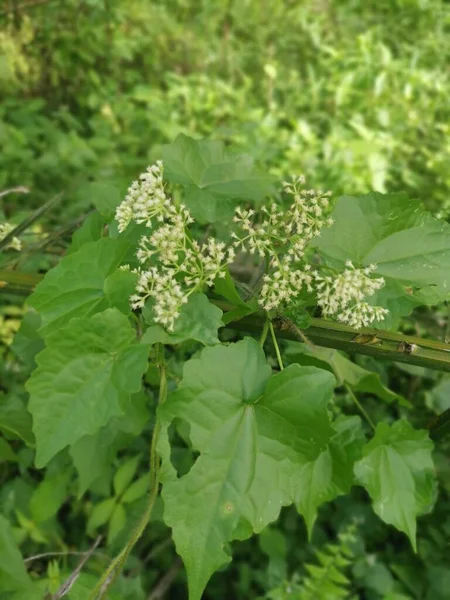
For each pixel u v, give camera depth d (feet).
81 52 2.01
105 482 0.89
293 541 1.09
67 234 0.84
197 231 0.98
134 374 0.51
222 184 0.71
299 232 0.58
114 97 1.97
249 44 2.37
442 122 2.10
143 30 2.28
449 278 0.60
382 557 1.09
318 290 0.58
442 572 1.00
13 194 1.56
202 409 0.49
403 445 0.64
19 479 0.97
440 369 0.60
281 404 0.50
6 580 0.62
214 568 0.47
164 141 1.81
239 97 1.97
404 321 0.96
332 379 0.50
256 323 0.59
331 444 0.64
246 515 0.49
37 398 0.50
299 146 1.74
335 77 2.17
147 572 1.04
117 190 0.79
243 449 0.50
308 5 2.59
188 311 0.53
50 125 1.76
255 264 0.95
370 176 1.69
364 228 0.61
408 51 2.39
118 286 0.55
